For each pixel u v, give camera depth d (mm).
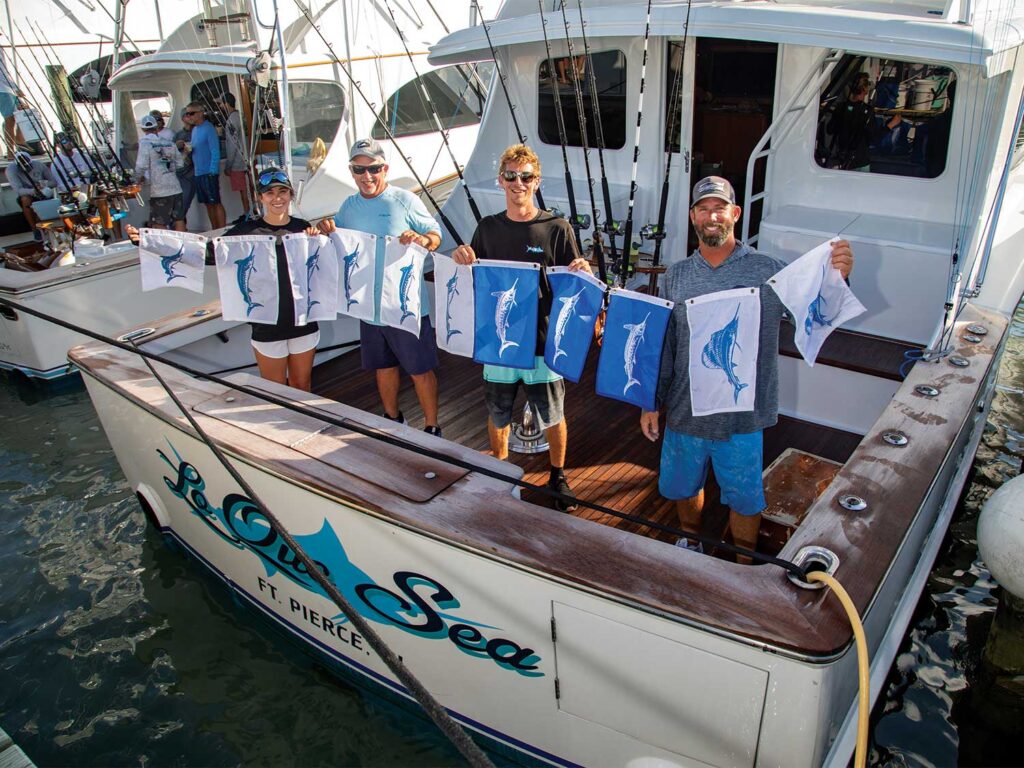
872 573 2291
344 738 3492
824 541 2406
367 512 2748
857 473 2689
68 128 8867
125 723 3656
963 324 3689
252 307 3684
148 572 4633
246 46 7594
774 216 4109
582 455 3814
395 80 8547
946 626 4020
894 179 3971
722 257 2584
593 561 2424
